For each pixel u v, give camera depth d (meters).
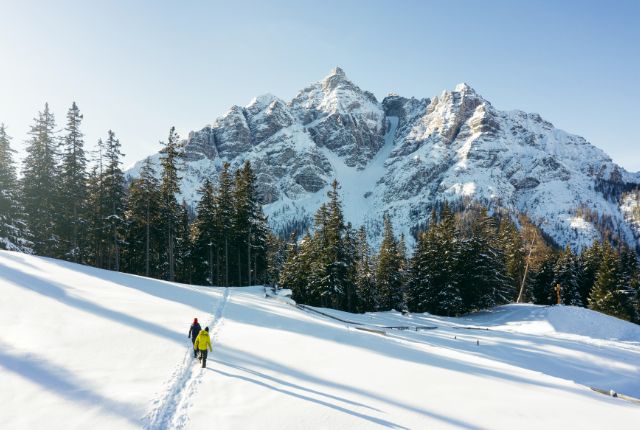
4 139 39.91
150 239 49.84
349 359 17.03
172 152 44.12
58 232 42.91
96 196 43.84
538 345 30.16
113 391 11.07
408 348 22.12
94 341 15.48
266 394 11.62
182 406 10.46
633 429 11.05
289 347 18.20
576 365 25.73
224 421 9.62
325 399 11.55
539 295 64.69
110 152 43.66
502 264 52.91
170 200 45.28
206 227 50.41
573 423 11.09
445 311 51.41
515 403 12.59
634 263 65.31
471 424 10.44
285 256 80.62
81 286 25.61
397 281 63.31
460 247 51.34
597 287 55.81
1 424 8.86
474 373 16.86
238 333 20.20
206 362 14.66
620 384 23.14
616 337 35.91
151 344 16.09
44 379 11.47
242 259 57.38
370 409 10.98
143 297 25.78
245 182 51.06
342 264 49.31
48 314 18.11
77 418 9.31
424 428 9.89
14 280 23.34
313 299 54.41
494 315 47.34
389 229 65.44
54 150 42.22
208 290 36.16
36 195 41.00
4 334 14.86
